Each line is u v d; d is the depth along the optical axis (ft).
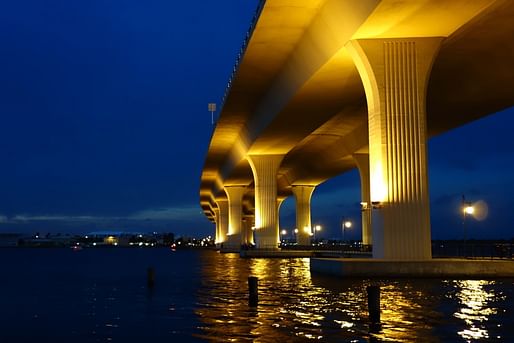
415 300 68.23
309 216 343.46
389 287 83.56
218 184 371.97
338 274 104.27
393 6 89.66
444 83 138.92
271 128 182.70
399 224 100.58
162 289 98.22
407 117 101.45
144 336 50.98
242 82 161.27
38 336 53.67
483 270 98.32
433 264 98.32
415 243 100.63
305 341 45.50
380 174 101.19
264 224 232.73
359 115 193.16
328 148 254.68
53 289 106.73
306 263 184.03
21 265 243.40
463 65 125.80
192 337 49.11
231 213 343.67
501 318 55.26
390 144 101.14
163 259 296.71
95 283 119.75
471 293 75.36
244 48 137.80
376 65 102.01
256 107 186.70
